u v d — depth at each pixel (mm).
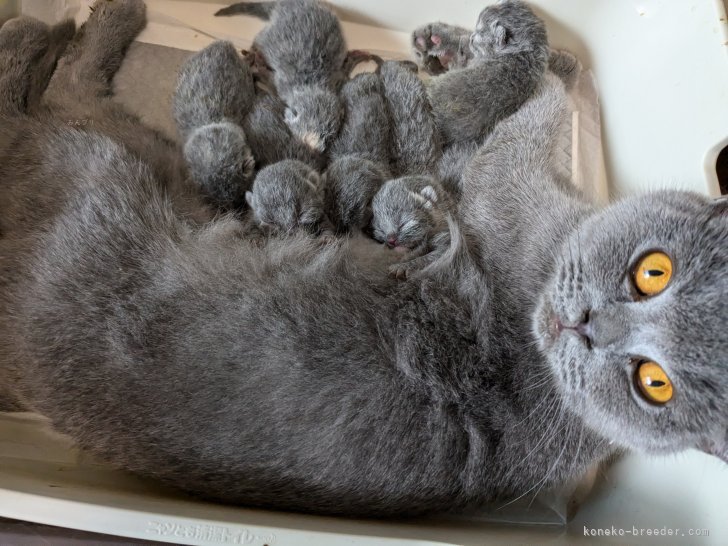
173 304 352
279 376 339
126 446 355
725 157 486
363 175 455
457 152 507
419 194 439
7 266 368
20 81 440
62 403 359
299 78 493
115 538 374
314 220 436
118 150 393
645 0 510
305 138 484
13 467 383
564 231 394
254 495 354
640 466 398
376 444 343
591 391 331
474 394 359
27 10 494
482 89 479
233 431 340
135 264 363
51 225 373
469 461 359
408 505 362
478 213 432
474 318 370
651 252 317
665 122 485
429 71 550
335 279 370
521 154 452
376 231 448
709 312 292
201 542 314
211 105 474
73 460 406
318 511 358
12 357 365
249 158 455
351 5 552
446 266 383
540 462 373
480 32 491
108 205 373
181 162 450
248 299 354
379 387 344
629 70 519
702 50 465
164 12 544
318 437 339
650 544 365
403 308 364
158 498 353
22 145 402
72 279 358
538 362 369
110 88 497
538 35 479
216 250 378
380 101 496
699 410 299
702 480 361
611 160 524
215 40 523
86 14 531
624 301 317
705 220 310
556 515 420
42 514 323
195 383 341
